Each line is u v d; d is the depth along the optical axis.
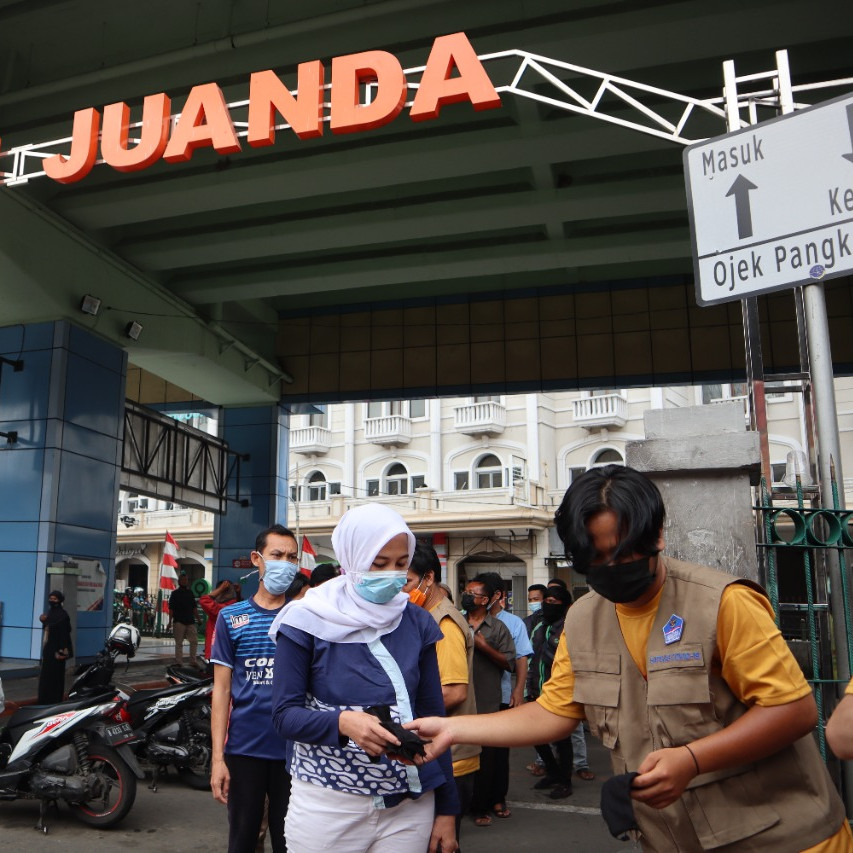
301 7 11.39
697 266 4.40
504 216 14.55
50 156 10.31
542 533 27.72
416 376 20.47
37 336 14.91
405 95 9.14
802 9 9.80
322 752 2.25
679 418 3.50
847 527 3.38
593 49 10.61
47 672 10.61
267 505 21.16
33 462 14.56
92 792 5.37
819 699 3.27
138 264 16.56
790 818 1.68
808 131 4.14
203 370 19.23
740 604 1.73
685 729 1.72
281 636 2.32
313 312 21.58
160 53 11.92
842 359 17.45
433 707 2.40
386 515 2.33
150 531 33.78
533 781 6.90
